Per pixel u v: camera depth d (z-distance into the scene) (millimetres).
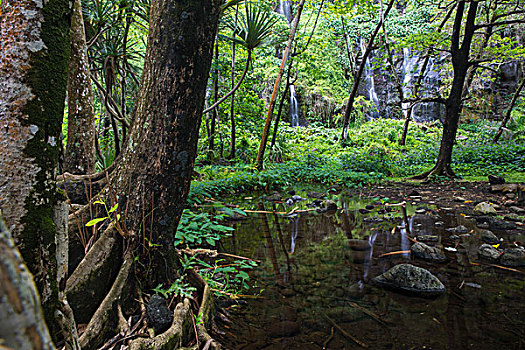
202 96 1767
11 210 964
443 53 13453
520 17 13281
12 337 280
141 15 4223
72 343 1112
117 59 4699
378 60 10008
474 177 7992
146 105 1715
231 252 3182
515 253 2871
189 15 1607
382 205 5559
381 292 2285
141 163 1730
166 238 1803
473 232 3762
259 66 14336
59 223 1124
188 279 1954
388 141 13562
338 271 2688
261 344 1663
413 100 8641
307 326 1847
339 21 13664
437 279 2336
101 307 1479
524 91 16469
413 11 12461
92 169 2500
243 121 11375
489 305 2070
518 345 1634
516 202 4992
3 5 979
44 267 1026
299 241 3555
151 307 1568
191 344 1562
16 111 975
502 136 13859
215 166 8758
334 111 17484
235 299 2180
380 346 1644
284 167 9289
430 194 6359
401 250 3199
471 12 7242
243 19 5242
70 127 2506
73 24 2395
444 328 1806
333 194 6816
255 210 5219
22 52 977
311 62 11586
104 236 1687
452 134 7902
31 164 997
